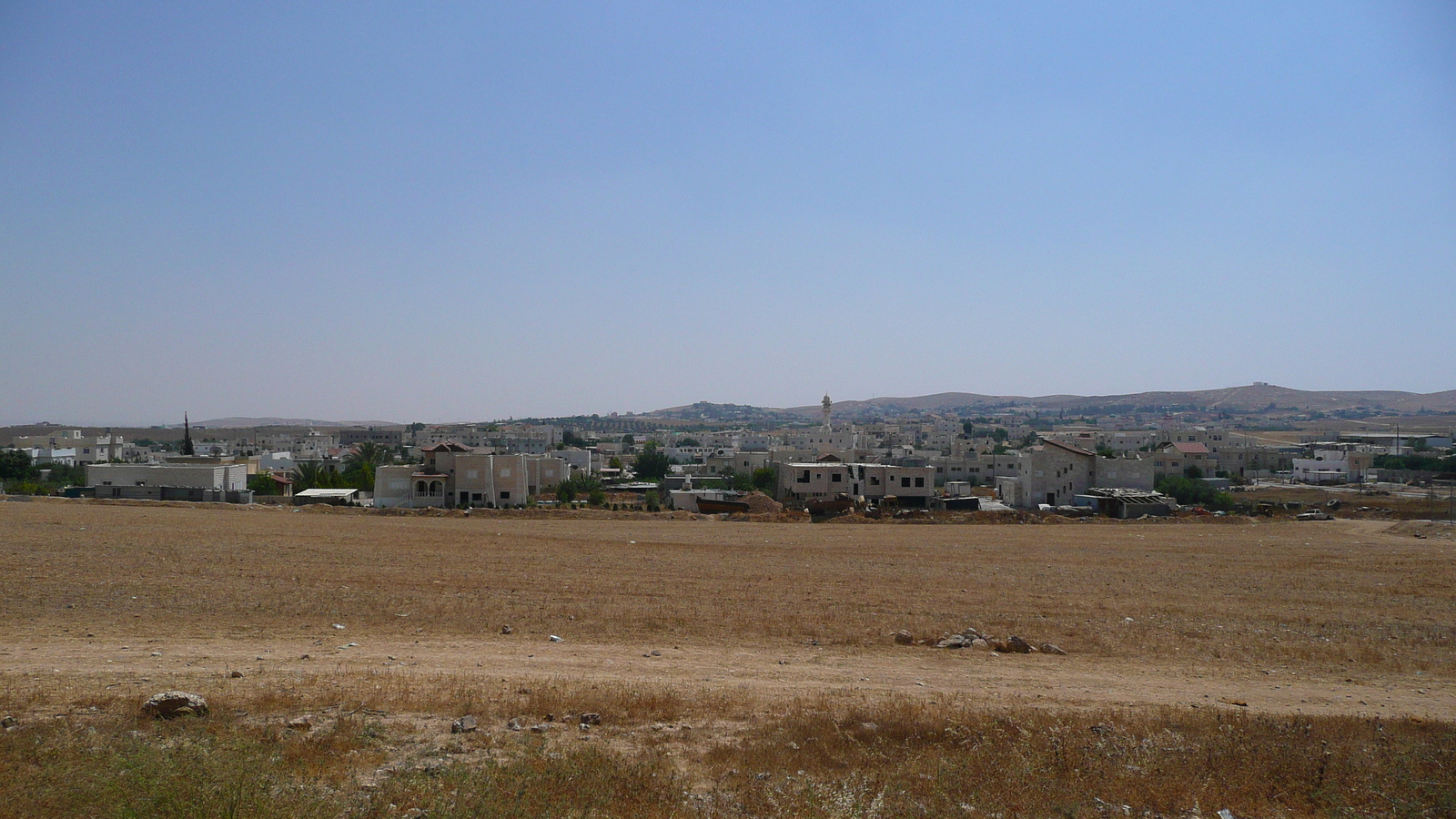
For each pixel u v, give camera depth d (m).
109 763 12.55
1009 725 17.28
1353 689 22.70
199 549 43.25
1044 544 56.59
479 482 92.62
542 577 37.81
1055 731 16.69
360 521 62.78
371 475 112.31
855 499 90.12
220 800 11.37
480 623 27.97
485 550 47.00
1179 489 108.38
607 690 19.67
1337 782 14.75
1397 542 59.78
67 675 19.23
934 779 14.20
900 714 18.00
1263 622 31.75
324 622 27.44
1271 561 49.22
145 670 20.23
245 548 44.31
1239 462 164.12
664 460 160.25
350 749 14.75
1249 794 14.30
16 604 28.19
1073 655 25.80
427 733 16.03
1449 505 94.38
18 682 18.36
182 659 21.73
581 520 70.38
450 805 12.00
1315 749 16.20
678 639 26.55
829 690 20.66
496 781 13.08
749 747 15.82
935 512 78.19
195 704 16.19
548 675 21.28
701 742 16.28
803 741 16.23
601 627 27.86
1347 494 118.81
